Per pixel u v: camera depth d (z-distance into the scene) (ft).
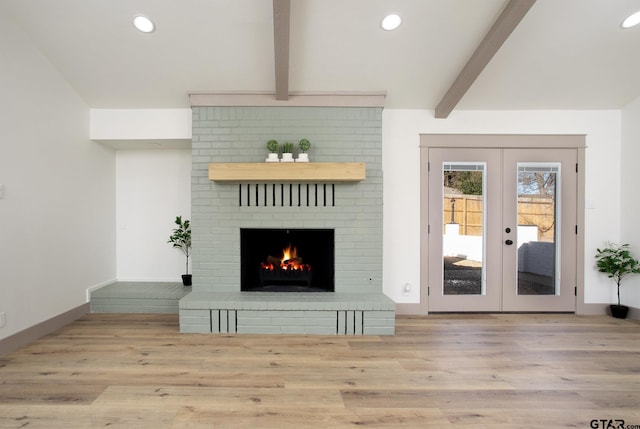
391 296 11.56
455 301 11.62
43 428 5.13
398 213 11.55
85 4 7.69
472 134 11.57
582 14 7.91
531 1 7.04
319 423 5.33
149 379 6.66
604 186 11.54
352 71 9.75
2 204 7.91
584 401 6.03
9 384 6.42
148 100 11.00
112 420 5.35
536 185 11.66
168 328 9.74
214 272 10.57
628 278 11.23
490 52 8.37
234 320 9.42
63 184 10.02
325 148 10.64
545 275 11.69
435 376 6.91
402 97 10.91
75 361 7.46
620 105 11.31
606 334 9.50
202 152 10.57
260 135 10.59
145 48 8.94
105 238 12.37
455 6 7.73
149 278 13.24
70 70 9.70
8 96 8.09
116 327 9.78
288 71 9.09
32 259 8.80
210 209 10.55
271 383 6.56
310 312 9.43
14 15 8.00
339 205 10.59
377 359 7.72
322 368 7.23
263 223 10.56
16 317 8.25
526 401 6.02
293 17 7.97
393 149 11.53
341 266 10.57
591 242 11.59
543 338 9.14
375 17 8.00
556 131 11.52
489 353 8.10
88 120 11.22
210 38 8.64
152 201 13.21
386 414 5.58
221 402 5.88
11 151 8.18
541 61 9.37
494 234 11.66
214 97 10.53
